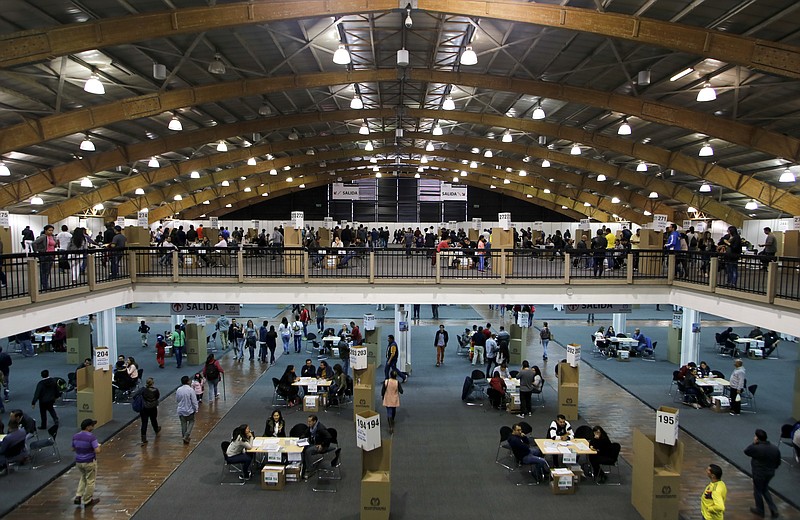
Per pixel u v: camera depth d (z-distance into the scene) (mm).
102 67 14055
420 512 9469
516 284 15352
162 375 18078
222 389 16797
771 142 15648
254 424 13734
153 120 19641
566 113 21391
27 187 20500
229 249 15062
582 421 14195
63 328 21406
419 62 17703
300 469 10648
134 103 15297
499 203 47125
